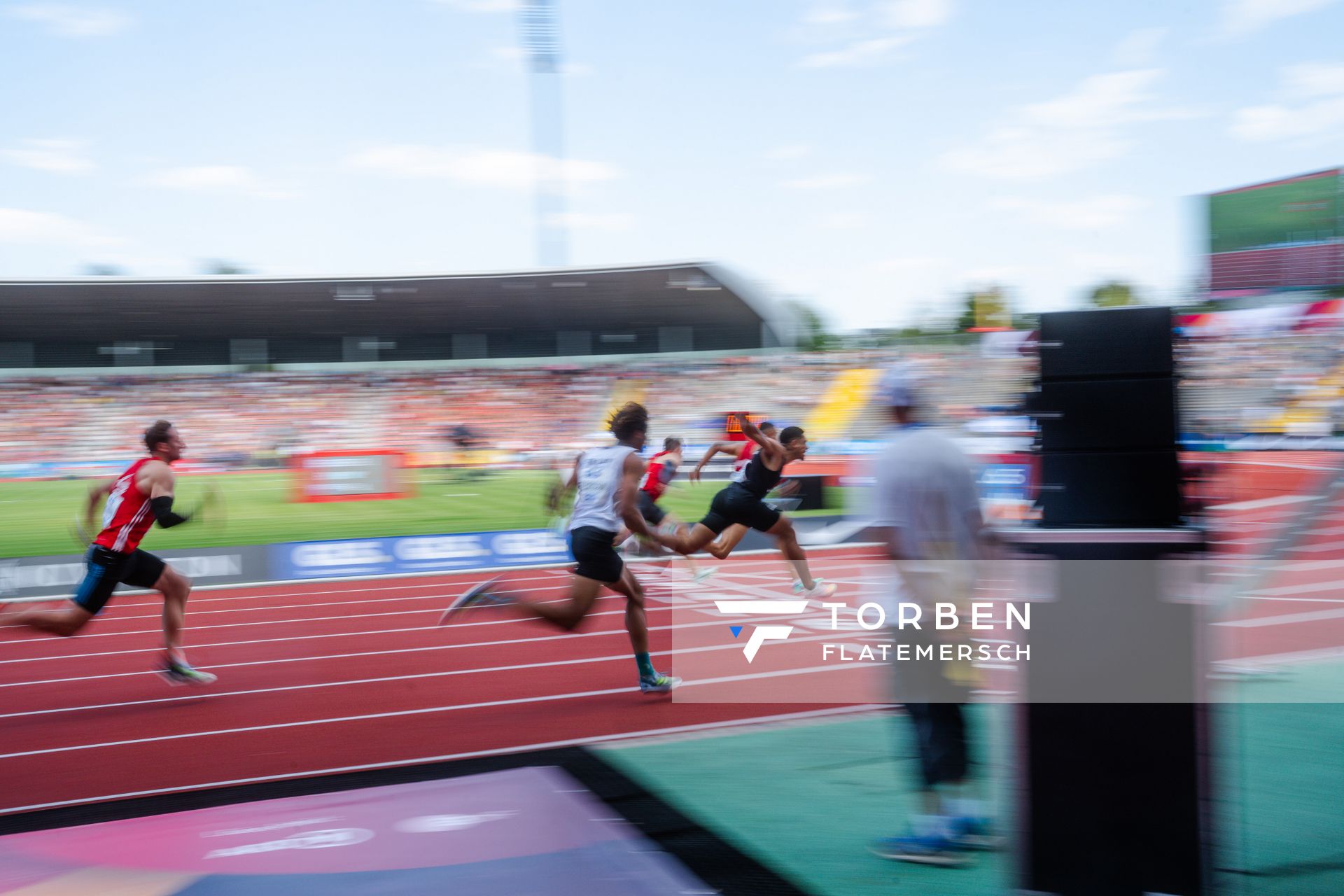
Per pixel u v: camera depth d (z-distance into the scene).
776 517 8.31
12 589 9.48
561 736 4.76
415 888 3.08
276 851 3.39
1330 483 4.06
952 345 22.19
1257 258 23.48
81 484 25.81
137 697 5.82
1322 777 3.76
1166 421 2.70
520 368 35.09
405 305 32.53
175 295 30.50
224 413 32.44
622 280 30.36
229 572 10.38
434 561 11.17
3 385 32.59
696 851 3.33
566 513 11.81
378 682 6.04
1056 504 2.77
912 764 3.29
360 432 31.56
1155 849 2.66
